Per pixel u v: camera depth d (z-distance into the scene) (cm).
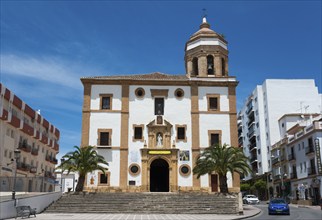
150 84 4494
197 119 4388
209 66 4725
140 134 4344
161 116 4369
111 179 4156
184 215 2925
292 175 6016
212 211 3112
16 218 2453
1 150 4559
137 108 4412
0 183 3947
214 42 4753
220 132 4362
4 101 4753
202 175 3975
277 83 7431
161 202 3300
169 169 4219
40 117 6253
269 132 7294
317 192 5091
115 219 2500
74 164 3781
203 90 4497
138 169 4212
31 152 5656
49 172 6725
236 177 4191
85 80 4438
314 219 2575
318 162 4978
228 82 4497
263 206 4669
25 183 4328
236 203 3281
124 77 4622
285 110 7300
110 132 4309
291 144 6116
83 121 4325
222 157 3691
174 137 4334
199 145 4303
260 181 7312
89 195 3497
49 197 3244
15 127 5031
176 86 4509
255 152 8200
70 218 2542
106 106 4409
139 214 3012
